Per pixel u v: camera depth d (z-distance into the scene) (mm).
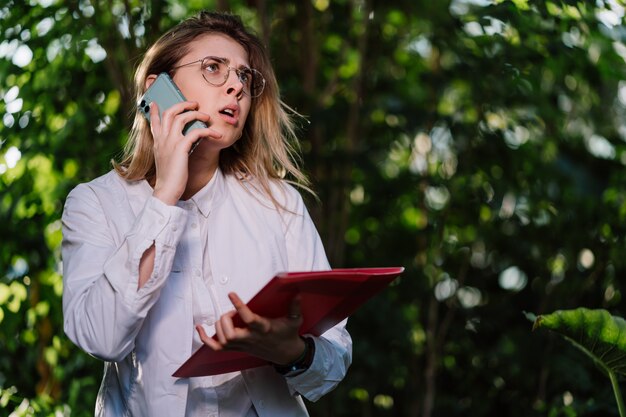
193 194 2146
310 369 1968
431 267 5520
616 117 5953
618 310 5277
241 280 2078
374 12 5219
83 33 4328
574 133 5715
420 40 5586
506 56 4668
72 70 4570
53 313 4656
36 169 4688
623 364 2873
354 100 5102
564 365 4852
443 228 5266
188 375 1905
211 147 2098
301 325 1928
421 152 5480
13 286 4578
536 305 5406
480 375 5336
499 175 5371
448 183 5254
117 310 1866
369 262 5520
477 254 5566
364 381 5172
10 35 4387
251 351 1863
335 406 5207
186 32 2197
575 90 5594
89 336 1896
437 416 5312
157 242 1883
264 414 2055
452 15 4918
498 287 5504
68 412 4164
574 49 4609
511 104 5012
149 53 2250
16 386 4633
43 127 4602
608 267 5344
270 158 2311
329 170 5055
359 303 1932
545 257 5422
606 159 5363
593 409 4312
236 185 2207
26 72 4441
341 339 2176
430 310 5309
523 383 5191
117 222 2066
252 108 2301
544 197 5270
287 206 2230
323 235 4965
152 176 2186
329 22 5254
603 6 4355
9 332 4559
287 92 4832
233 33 2264
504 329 5363
